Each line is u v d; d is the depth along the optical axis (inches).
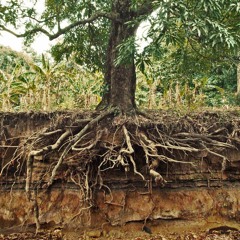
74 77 292.2
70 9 227.1
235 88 383.2
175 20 122.1
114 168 199.0
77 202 197.0
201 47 166.6
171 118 204.7
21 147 194.1
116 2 197.5
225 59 198.2
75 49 253.3
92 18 197.0
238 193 215.9
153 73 259.6
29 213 196.5
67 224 194.9
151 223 201.6
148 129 194.5
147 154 175.5
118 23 196.9
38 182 195.3
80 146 191.0
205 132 202.1
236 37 135.4
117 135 191.8
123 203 198.7
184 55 197.9
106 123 195.5
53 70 263.9
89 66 262.1
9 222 195.8
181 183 209.5
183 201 207.0
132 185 202.8
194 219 206.5
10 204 197.5
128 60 152.0
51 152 194.1
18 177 200.7
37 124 202.8
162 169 204.8
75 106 260.4
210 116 215.5
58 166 177.5
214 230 204.7
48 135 189.6
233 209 211.9
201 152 208.4
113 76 205.5
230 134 208.2
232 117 216.4
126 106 201.2
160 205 203.8
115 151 186.7
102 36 249.0
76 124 193.0
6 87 277.0
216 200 211.9
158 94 312.5
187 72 222.5
